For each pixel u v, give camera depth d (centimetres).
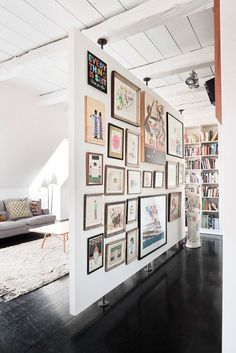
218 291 277
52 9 231
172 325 213
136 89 296
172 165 410
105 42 255
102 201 242
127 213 282
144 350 182
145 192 327
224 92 116
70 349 183
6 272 328
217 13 128
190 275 323
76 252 210
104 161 244
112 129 253
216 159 556
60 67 351
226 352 115
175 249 440
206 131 596
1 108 427
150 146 327
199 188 570
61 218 689
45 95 461
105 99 245
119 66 269
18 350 182
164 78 391
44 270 335
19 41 286
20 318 224
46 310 238
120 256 268
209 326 212
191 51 313
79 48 212
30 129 505
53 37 279
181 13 217
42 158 600
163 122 372
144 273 330
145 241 319
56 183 690
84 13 237
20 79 396
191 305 247
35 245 459
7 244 471
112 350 182
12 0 220
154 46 299
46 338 195
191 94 455
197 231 454
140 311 236
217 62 127
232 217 114
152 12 218
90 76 222
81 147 215
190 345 187
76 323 216
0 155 507
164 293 273
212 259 385
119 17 234
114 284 259
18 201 556
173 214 414
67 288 284
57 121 540
